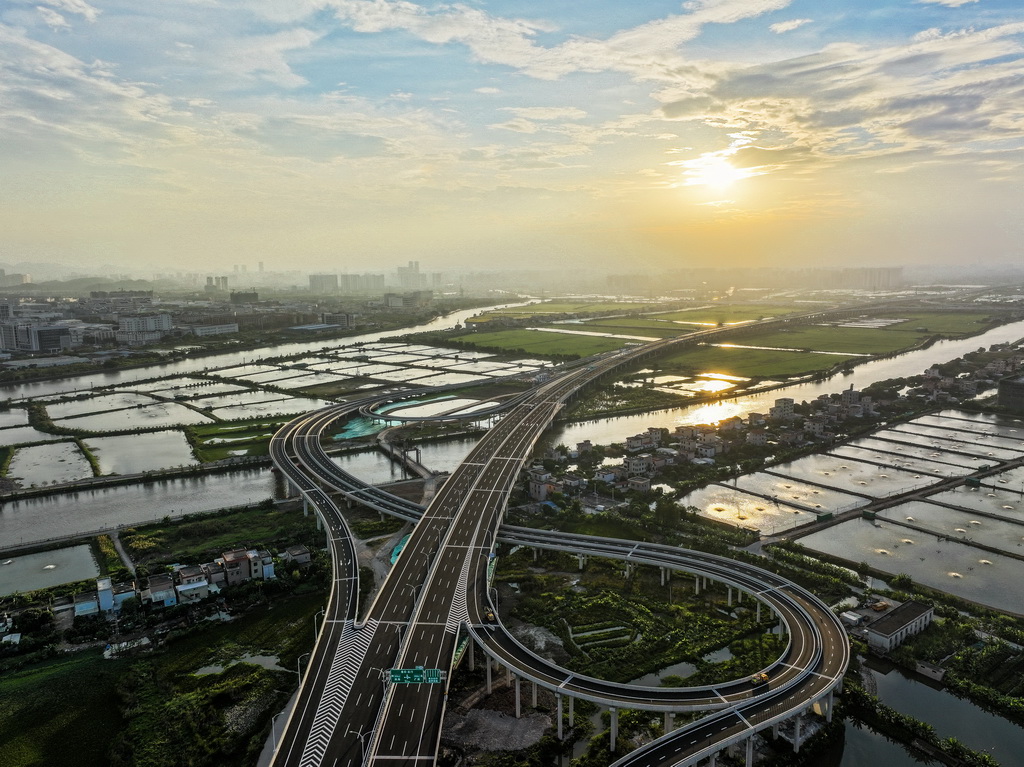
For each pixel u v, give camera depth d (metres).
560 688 176.50
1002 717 183.75
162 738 179.12
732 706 170.00
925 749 172.00
